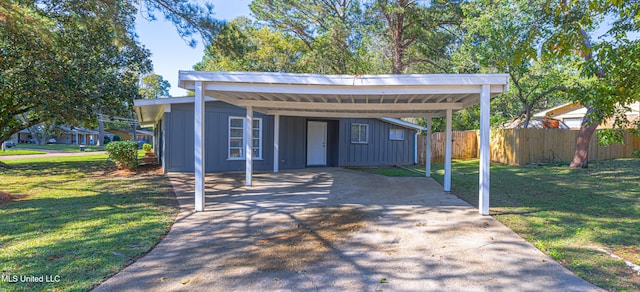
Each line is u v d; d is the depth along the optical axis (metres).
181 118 11.00
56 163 14.85
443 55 17.73
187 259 3.54
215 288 2.89
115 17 8.65
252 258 3.59
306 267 3.35
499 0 11.80
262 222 5.01
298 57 19.64
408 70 22.02
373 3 15.83
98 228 4.52
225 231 4.55
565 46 4.18
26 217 5.07
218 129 11.54
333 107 7.93
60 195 7.05
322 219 5.18
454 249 3.86
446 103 7.61
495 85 5.41
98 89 12.70
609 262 3.41
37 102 11.09
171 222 4.98
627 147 14.16
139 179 9.55
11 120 13.12
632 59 4.16
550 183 8.80
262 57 18.83
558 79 13.13
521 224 4.85
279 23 17.16
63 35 10.88
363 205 6.20
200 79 5.59
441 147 17.16
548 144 13.80
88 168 12.55
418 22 15.95
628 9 4.19
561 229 4.57
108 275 3.09
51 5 10.29
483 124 5.36
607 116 4.58
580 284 2.95
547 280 3.04
